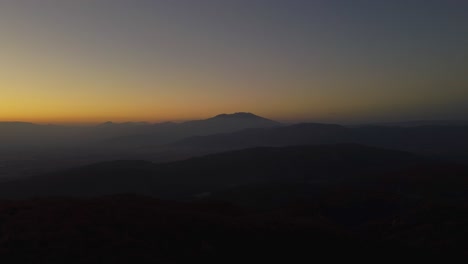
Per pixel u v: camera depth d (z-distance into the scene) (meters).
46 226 17.30
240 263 16.00
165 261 14.82
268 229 19.39
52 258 14.12
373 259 17.97
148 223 18.50
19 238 15.57
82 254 14.55
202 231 18.22
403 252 19.31
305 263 16.77
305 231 19.64
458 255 19.92
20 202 22.31
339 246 18.64
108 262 14.17
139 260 14.56
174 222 18.94
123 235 16.75
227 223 19.58
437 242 22.67
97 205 21.77
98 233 16.62
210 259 15.84
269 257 16.83
